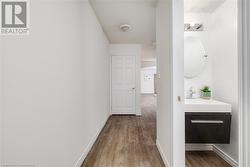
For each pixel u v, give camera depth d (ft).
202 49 8.43
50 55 4.50
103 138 10.23
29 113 3.66
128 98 17.28
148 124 13.58
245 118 2.14
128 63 17.21
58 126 4.95
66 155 5.50
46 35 4.31
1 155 3.05
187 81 8.54
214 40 8.16
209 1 7.38
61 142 5.15
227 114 6.66
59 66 5.01
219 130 6.63
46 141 4.30
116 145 9.07
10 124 3.20
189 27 8.30
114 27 12.16
